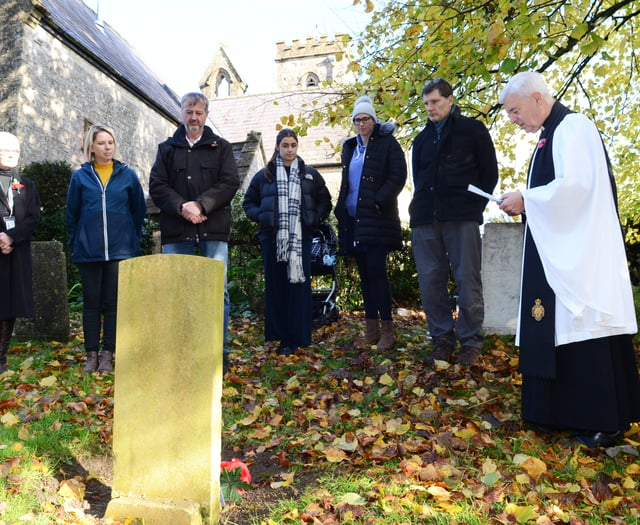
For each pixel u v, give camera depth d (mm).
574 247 2908
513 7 4676
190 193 4457
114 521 2297
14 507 2289
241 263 7879
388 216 4867
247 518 2412
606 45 7277
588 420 2893
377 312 5219
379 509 2328
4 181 4539
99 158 4789
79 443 3092
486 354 4762
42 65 14148
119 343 2438
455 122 4410
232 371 4633
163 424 2367
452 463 2736
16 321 5945
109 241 4629
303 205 5078
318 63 39375
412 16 5734
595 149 2984
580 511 2297
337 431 3311
